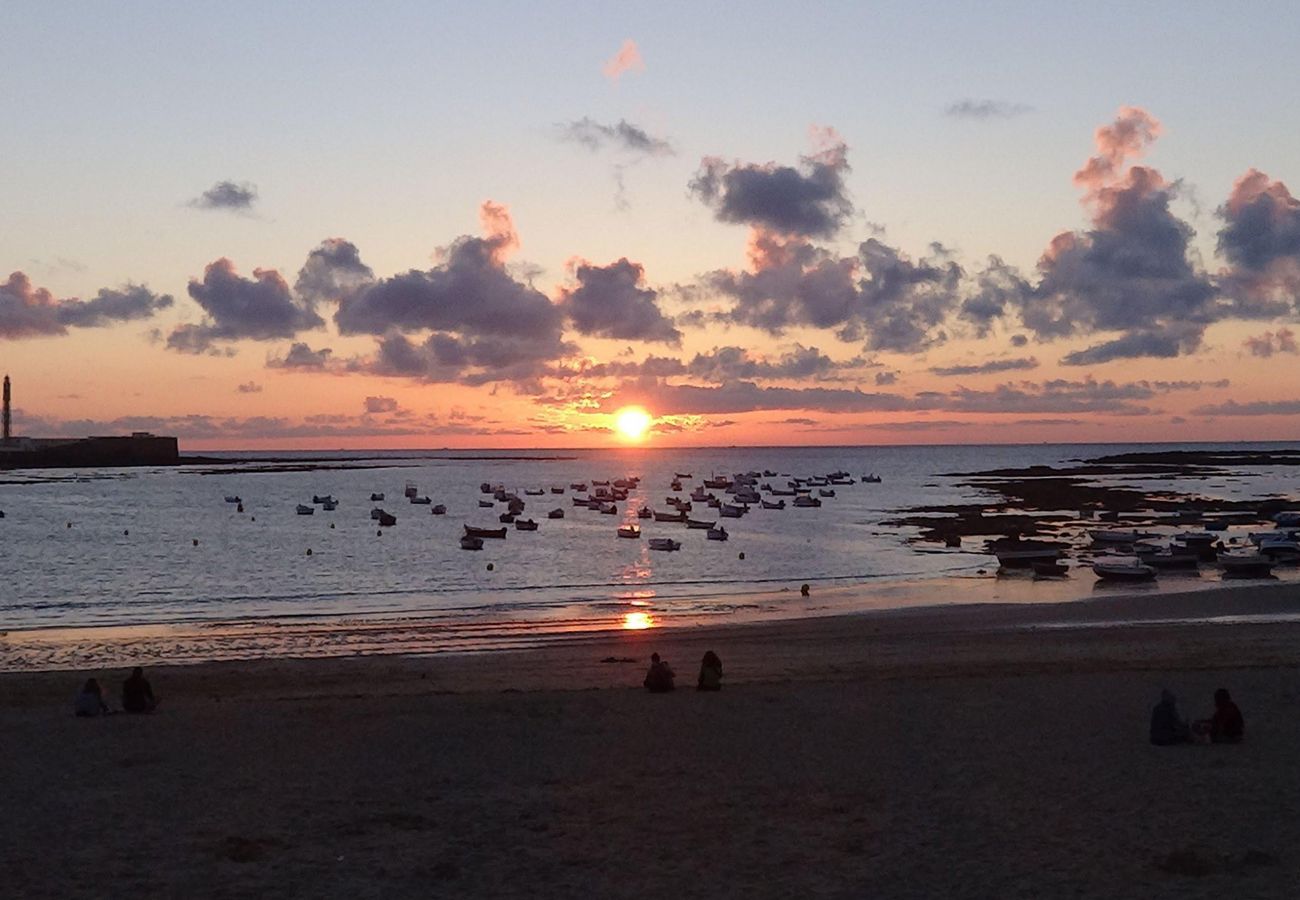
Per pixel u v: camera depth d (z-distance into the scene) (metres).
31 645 46.84
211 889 15.04
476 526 122.06
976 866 15.67
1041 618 50.97
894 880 15.18
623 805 19.08
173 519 133.88
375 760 22.44
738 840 17.06
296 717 26.81
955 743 23.52
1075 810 18.34
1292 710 26.64
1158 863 15.59
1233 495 144.38
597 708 27.86
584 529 124.69
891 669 36.50
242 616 57.16
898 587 66.81
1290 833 16.91
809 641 44.38
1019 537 91.44
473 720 26.31
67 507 151.25
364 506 162.38
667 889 15.00
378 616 56.53
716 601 61.50
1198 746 22.97
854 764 21.78
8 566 86.06
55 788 20.28
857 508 145.75
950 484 191.12
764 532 114.00
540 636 47.97
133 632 50.91
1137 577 66.38
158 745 23.81
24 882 15.27
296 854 16.50
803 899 14.55
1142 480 182.12
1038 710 26.98
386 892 14.95
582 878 15.45
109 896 14.77
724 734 24.66
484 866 15.98
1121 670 34.34
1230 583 66.25
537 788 20.25
